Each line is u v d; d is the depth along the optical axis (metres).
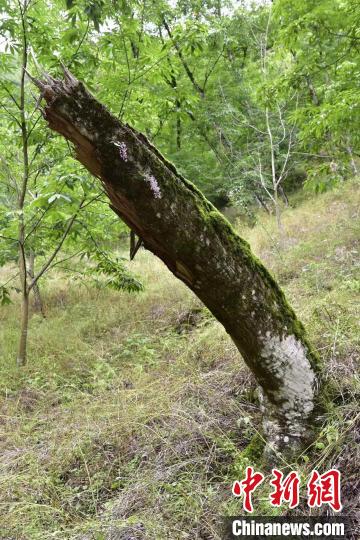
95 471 2.79
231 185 10.14
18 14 4.15
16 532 2.29
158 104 4.79
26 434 3.40
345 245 5.58
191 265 1.87
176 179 1.80
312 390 2.28
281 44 5.29
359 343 2.83
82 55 4.28
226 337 3.91
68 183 3.59
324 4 4.38
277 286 2.20
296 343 2.21
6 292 5.42
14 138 5.11
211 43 10.14
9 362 5.07
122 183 1.66
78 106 1.55
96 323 5.93
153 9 5.09
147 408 3.18
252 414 2.82
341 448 2.18
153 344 4.84
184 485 2.33
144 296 6.65
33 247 5.86
